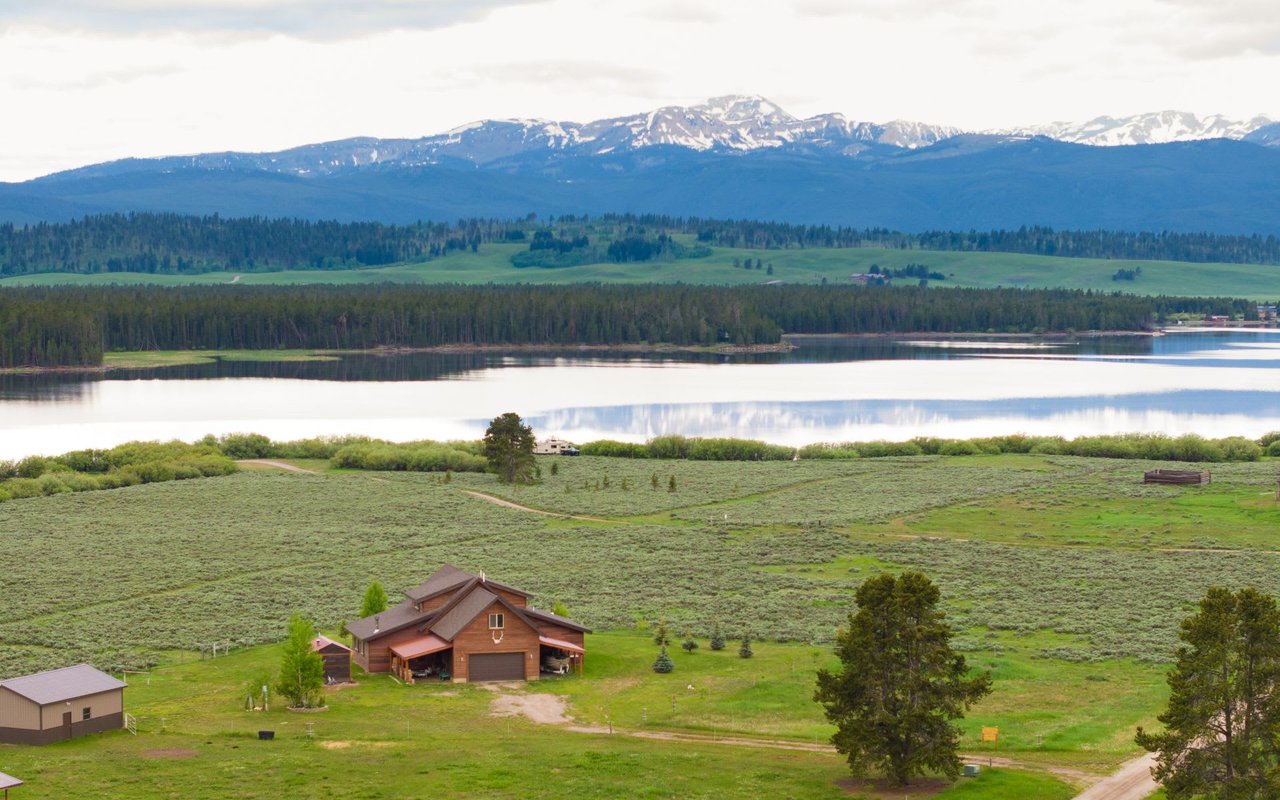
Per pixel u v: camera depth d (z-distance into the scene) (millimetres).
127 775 69812
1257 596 61469
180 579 122312
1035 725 78688
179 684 90688
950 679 69438
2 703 76875
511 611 93188
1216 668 61531
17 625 106375
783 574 125250
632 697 87438
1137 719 79562
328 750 75000
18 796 66125
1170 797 61000
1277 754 59875
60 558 130875
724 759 73125
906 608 68938
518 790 67750
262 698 86688
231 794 66875
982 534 144250
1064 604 110938
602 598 115812
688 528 148625
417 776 69812
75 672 80375
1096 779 68312
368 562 130625
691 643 99375
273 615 109375
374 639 95000
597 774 70188
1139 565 126312
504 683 91812
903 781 68250
